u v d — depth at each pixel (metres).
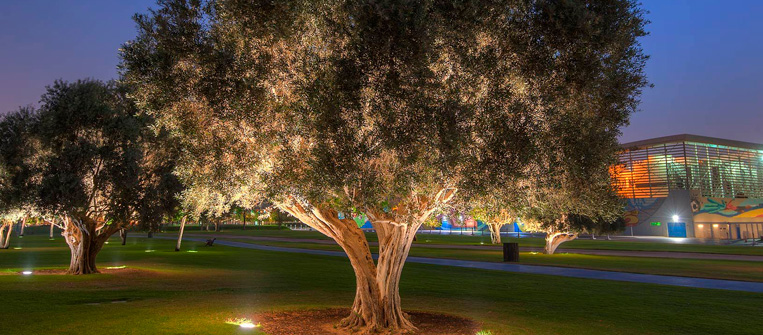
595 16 9.33
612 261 33.78
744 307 15.24
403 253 11.91
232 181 10.17
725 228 75.88
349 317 12.25
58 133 22.59
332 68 8.42
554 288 20.14
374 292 11.80
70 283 20.95
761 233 73.19
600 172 11.90
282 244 60.25
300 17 9.06
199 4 9.50
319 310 14.69
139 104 9.99
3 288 18.77
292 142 9.33
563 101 9.94
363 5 8.02
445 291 19.28
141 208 23.75
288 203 11.23
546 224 39.78
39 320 12.67
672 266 29.69
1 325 11.97
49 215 21.72
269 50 9.25
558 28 9.15
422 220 11.48
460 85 8.77
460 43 8.89
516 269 28.58
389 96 8.29
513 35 9.50
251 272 27.05
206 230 123.25
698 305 15.68
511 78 9.34
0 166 22.14
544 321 12.95
